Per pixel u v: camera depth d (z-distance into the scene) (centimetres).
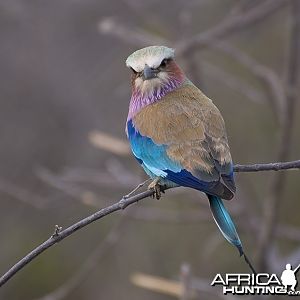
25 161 1638
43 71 1616
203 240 1628
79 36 1595
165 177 943
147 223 1645
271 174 1272
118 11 1534
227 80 1395
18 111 1633
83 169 1559
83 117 1628
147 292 1627
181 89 998
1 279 850
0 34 1591
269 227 1248
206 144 934
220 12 1541
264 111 1599
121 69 1617
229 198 892
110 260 1650
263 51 1617
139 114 989
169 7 1461
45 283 1681
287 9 1484
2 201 1680
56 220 1689
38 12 1570
